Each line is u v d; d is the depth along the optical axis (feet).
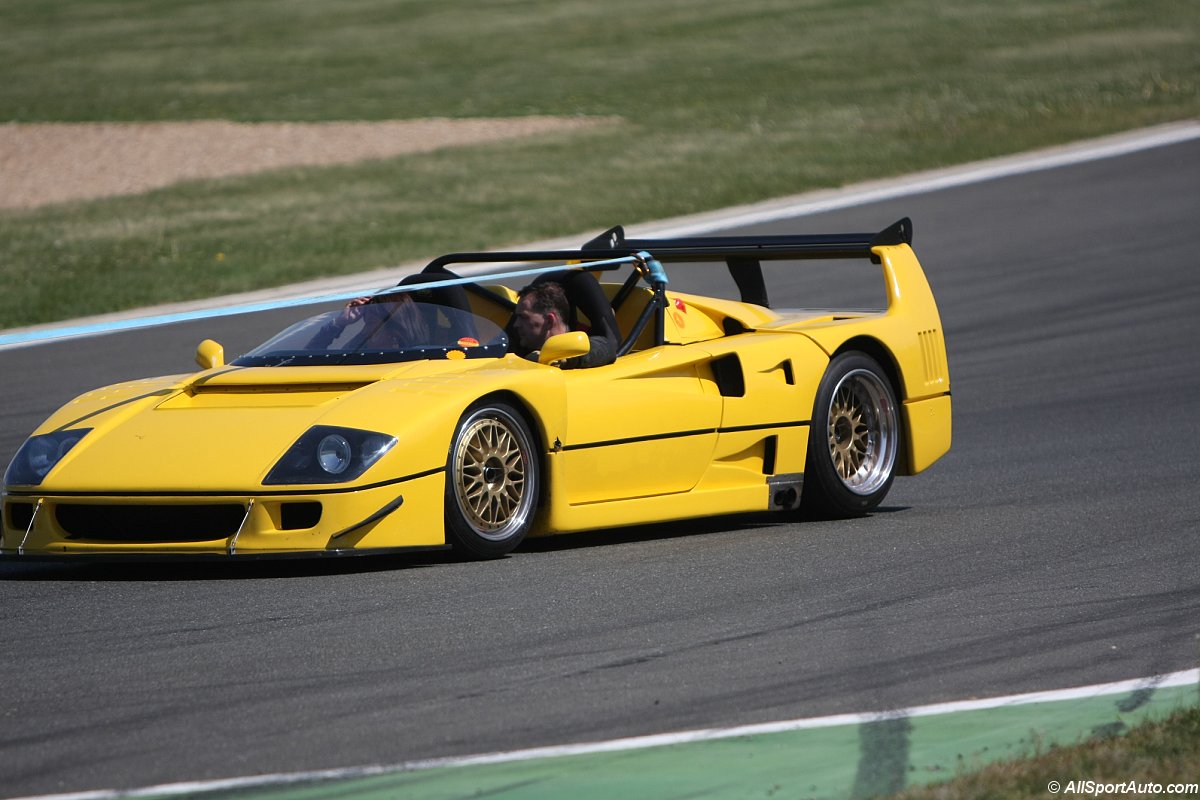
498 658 60.59
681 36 496.23
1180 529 86.28
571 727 52.06
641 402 86.89
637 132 333.01
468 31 533.96
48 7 630.33
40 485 76.28
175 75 456.86
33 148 329.93
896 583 74.43
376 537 74.43
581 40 500.74
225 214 248.11
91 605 70.79
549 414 82.02
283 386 81.76
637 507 86.74
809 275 201.98
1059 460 114.01
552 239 224.94
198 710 54.29
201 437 76.74
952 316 179.32
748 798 45.47
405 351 85.92
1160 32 441.27
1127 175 260.21
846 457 97.35
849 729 51.65
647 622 66.49
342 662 60.13
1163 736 49.06
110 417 80.28
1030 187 255.70
